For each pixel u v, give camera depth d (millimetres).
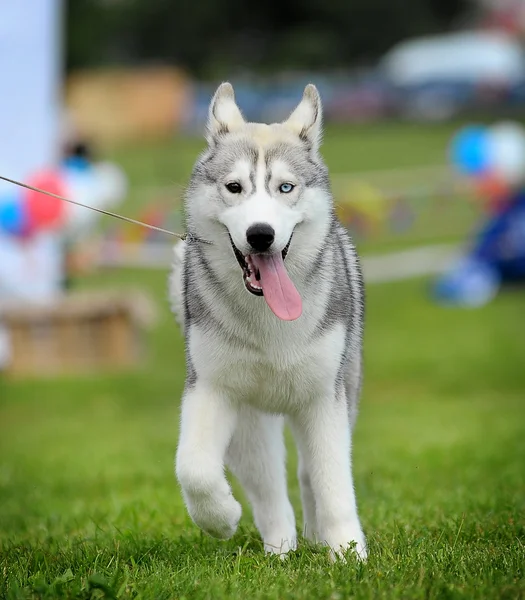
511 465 9383
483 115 48719
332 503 5684
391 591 4723
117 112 49344
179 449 5602
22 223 15750
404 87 49969
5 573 5410
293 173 5684
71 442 12375
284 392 5801
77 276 22922
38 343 16625
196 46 58812
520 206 23438
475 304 21828
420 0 60844
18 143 16000
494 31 68312
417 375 16984
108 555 5738
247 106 47938
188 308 5867
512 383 16312
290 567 5332
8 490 9406
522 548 5559
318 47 57750
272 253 5488
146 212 25469
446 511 6965
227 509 5500
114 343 16859
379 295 22703
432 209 28078
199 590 4855
